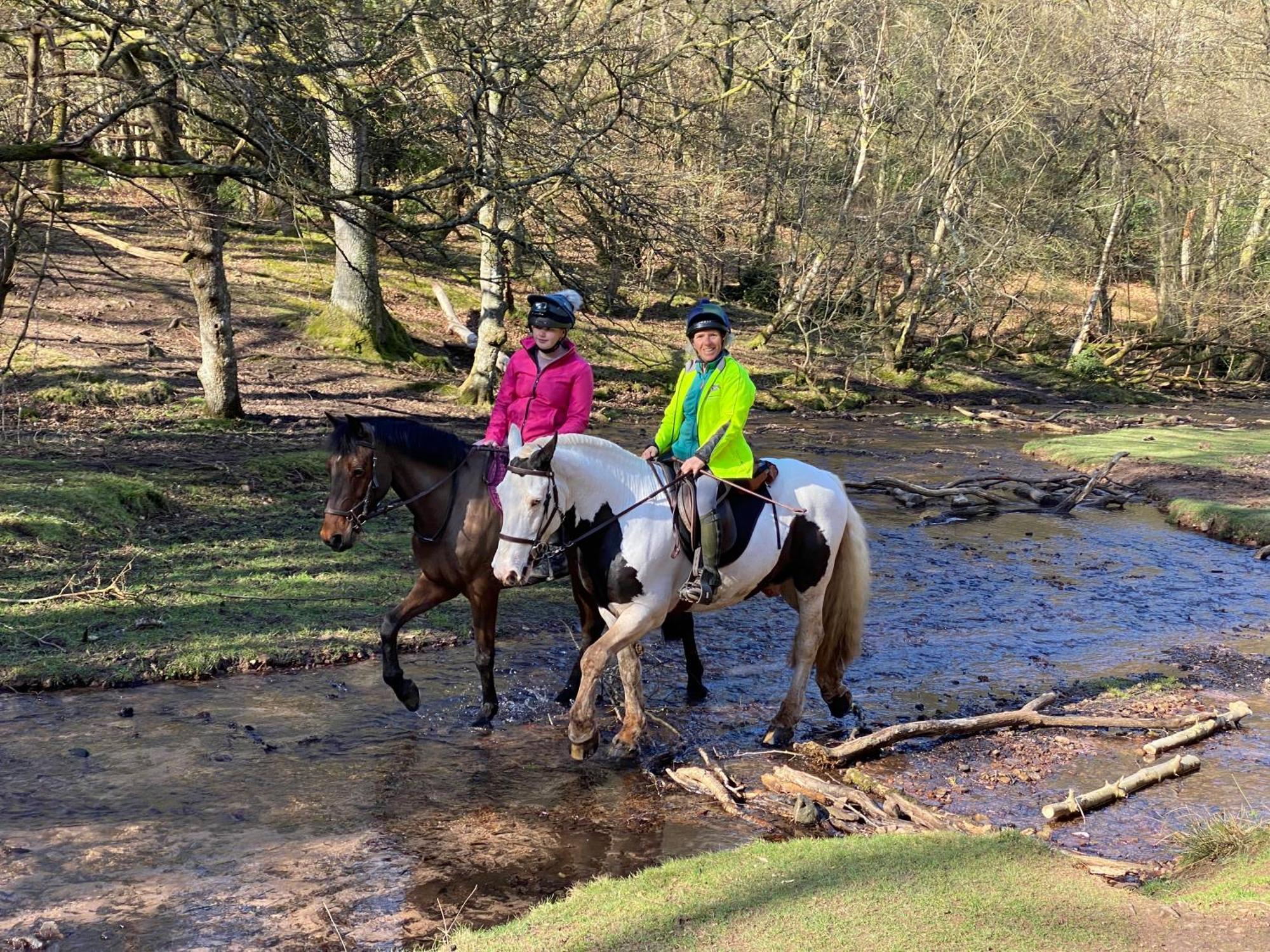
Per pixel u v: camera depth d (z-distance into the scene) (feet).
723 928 14.37
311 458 45.70
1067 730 24.86
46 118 33.40
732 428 21.29
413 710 23.93
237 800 19.63
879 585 37.63
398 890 16.79
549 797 20.40
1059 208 102.12
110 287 70.23
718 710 25.48
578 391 22.45
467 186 42.45
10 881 16.61
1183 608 36.19
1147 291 146.82
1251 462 64.49
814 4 81.25
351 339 71.92
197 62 31.24
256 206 76.33
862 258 89.15
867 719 25.14
